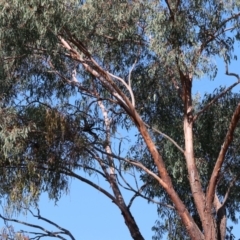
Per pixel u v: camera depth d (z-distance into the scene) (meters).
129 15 16.66
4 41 16.05
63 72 18.67
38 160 17.28
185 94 17.30
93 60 16.50
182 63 16.25
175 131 18.84
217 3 16.86
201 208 16.50
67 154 17.42
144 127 16.77
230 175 19.48
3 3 15.47
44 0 15.20
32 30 15.67
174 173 18.42
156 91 19.11
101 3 16.44
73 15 15.73
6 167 17.27
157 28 16.19
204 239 16.20
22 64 17.92
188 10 16.70
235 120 15.85
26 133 16.34
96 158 18.20
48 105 17.36
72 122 17.62
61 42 16.83
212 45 16.83
